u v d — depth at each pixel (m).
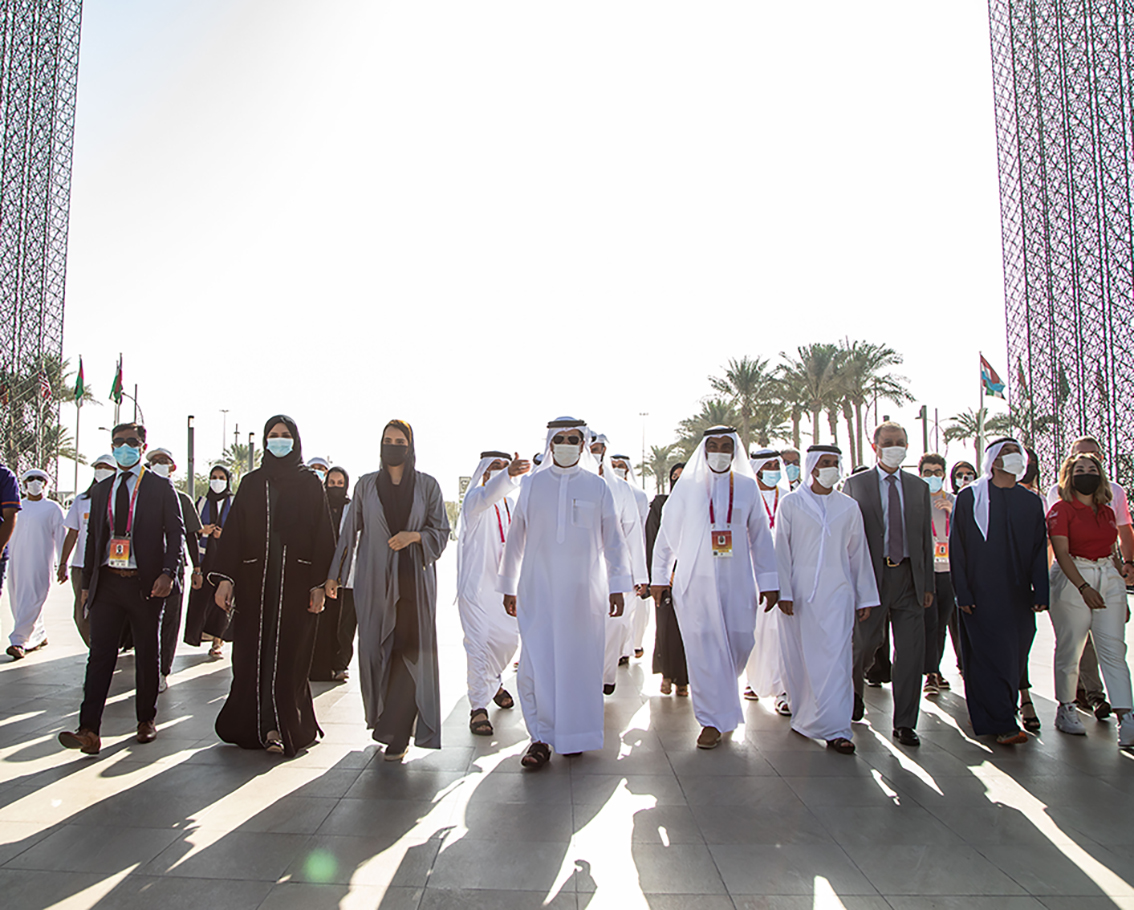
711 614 5.07
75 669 7.13
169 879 3.02
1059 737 5.10
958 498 5.21
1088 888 2.99
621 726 5.41
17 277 32.56
